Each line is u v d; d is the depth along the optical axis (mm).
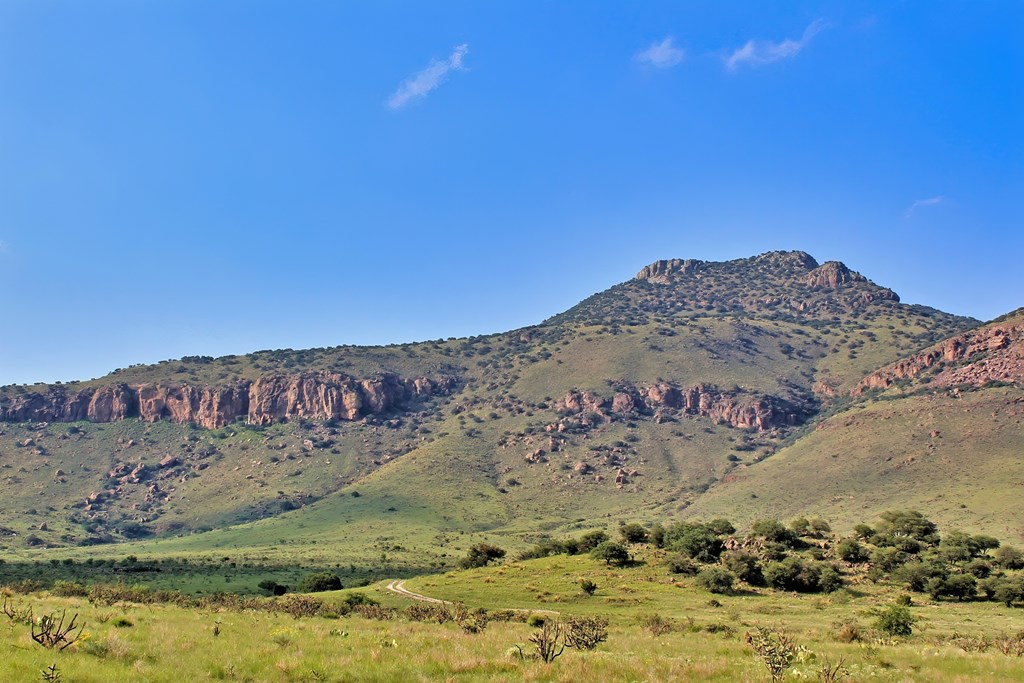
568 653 27031
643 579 85062
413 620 50688
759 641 28188
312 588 102062
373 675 21906
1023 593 74438
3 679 18172
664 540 103125
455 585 87250
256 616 45000
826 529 122500
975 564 88562
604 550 94562
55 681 18469
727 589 80250
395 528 194250
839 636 47094
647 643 36188
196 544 192875
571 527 195125
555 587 82625
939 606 74562
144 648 23906
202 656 23484
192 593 95125
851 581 85062
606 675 22859
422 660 24062
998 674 26578
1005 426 186625
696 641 39594
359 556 155625
